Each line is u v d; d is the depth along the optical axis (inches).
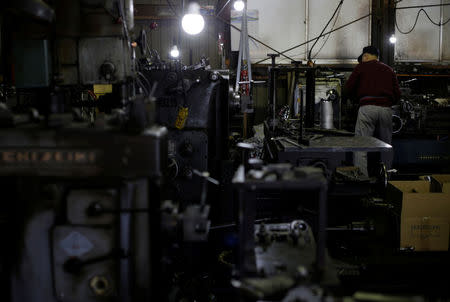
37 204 79.4
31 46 98.2
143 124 79.8
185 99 142.3
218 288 114.2
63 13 100.0
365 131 196.5
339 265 117.5
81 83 103.8
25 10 83.7
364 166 149.1
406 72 306.0
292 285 70.5
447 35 318.0
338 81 279.3
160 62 160.9
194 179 142.5
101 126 82.7
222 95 154.0
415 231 132.4
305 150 132.4
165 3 323.6
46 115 81.4
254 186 78.2
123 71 104.0
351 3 317.1
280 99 328.2
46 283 81.1
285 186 78.5
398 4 316.2
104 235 77.9
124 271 79.1
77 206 77.9
